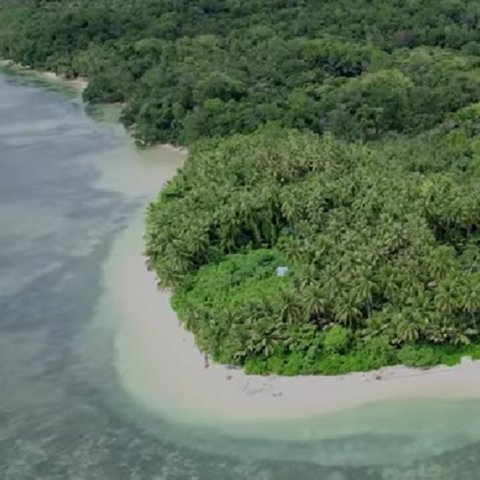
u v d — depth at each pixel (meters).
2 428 100.00
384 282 108.75
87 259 142.50
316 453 92.50
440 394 100.12
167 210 139.75
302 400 100.19
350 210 130.62
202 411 100.00
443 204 126.69
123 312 123.81
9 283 135.12
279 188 139.38
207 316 113.38
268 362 104.94
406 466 90.12
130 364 110.50
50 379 108.81
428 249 113.69
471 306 104.69
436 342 105.56
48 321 123.00
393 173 144.62
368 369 104.06
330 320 107.88
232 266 127.31
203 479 90.06
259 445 94.19
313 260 117.75
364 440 93.94
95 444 96.44
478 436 93.69
